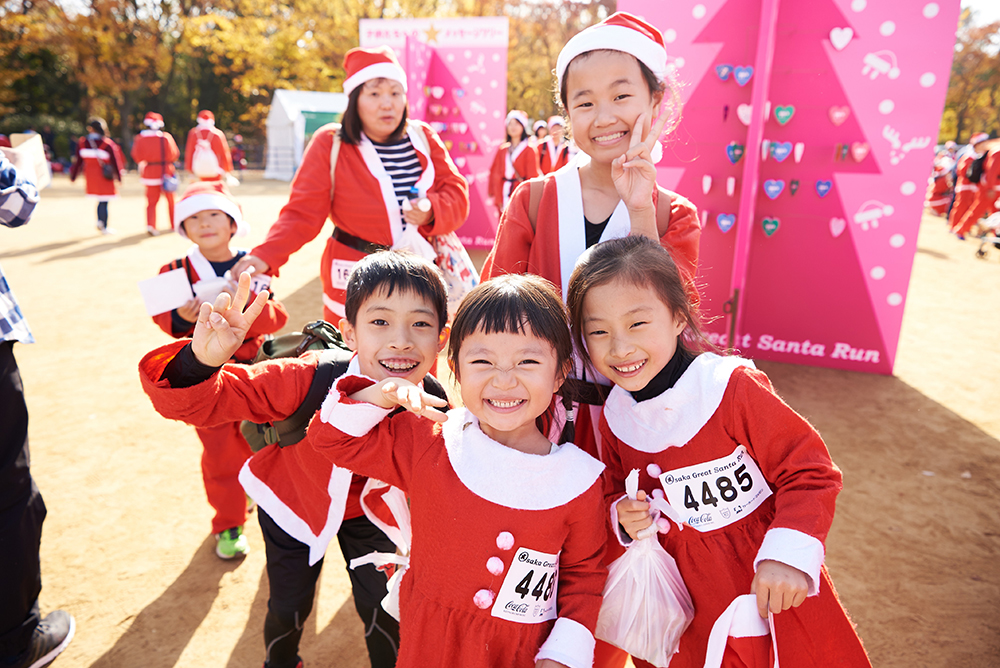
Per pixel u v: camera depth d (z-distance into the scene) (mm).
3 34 31562
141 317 7066
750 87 5648
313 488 1937
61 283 8422
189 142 12609
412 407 1404
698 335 1788
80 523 3420
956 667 2488
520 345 1411
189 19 32312
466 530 1457
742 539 1646
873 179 5602
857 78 5469
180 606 2826
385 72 2980
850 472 4043
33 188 2369
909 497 3752
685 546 1701
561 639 1448
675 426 1624
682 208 1972
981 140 13883
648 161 1737
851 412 4996
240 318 1501
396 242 3191
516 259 2002
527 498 1443
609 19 1845
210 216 2928
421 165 3262
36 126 31016
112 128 37656
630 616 1670
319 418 1560
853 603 2846
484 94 10773
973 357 6348
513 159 9797
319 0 32844
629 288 1505
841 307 5906
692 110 5824
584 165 1972
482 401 1445
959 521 3510
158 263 9656
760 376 1585
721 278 6090
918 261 11234
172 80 36156
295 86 35969
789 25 5508
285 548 2023
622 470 1801
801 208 5820
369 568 2064
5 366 2232
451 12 33625
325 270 3305
